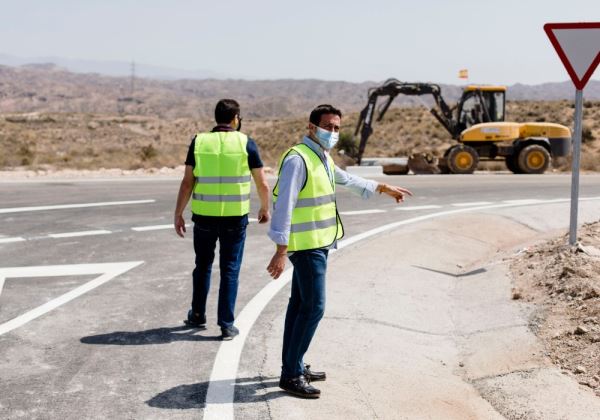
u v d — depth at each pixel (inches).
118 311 263.4
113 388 188.5
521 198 629.3
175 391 186.5
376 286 298.0
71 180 730.8
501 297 275.7
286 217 173.6
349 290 290.0
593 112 2598.4
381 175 933.8
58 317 254.5
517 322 242.4
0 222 460.4
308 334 181.0
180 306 271.9
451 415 177.0
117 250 377.4
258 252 378.0
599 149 1866.4
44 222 463.2
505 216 499.8
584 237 337.7
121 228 444.8
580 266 280.7
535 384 192.1
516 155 1031.6
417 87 1093.1
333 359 211.8
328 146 180.5
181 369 203.0
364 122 1106.7
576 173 312.2
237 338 231.5
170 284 306.3
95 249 379.2
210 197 231.6
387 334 238.2
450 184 768.3
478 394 195.2
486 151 1036.5
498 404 187.2
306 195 178.1
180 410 174.6
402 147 2400.3
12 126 4023.1
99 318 254.1
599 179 846.5
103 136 4618.6
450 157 1011.3
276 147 3344.0
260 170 235.8
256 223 474.3
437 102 1093.8
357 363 209.2
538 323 236.5
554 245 332.5
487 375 207.6
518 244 414.9
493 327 245.4
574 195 313.4
